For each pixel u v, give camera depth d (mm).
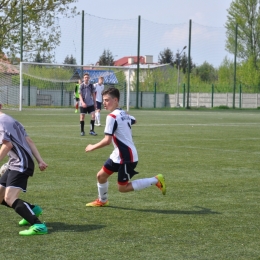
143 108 51312
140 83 60281
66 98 49719
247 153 15156
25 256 5656
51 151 14883
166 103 60281
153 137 19891
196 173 11469
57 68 47406
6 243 6156
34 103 47938
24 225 7004
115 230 6793
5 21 46844
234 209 8086
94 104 20328
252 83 63156
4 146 6625
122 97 49750
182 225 7082
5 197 6707
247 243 6270
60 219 7352
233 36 63031
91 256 5680
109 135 7707
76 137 19312
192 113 43875
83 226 6984
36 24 46562
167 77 63625
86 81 20234
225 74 66562
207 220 7375
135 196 9000
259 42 63375
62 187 9664
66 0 46750
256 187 9938
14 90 44312
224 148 16391
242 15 62969
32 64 42906
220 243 6254
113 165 7898
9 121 6707
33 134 20281
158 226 7016
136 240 6336
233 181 10531
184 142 18094
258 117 38125
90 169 11781
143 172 11531
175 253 5828
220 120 33094
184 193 9289
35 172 11266
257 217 7586
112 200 8656
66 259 5566
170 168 12133
